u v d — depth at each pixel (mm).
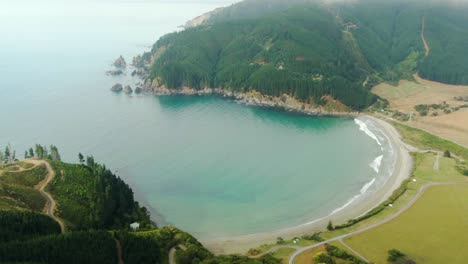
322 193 176875
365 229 142625
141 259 113625
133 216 150000
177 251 121375
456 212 152500
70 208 141000
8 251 101812
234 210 163500
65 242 108500
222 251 135000
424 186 175000
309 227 150250
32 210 132625
